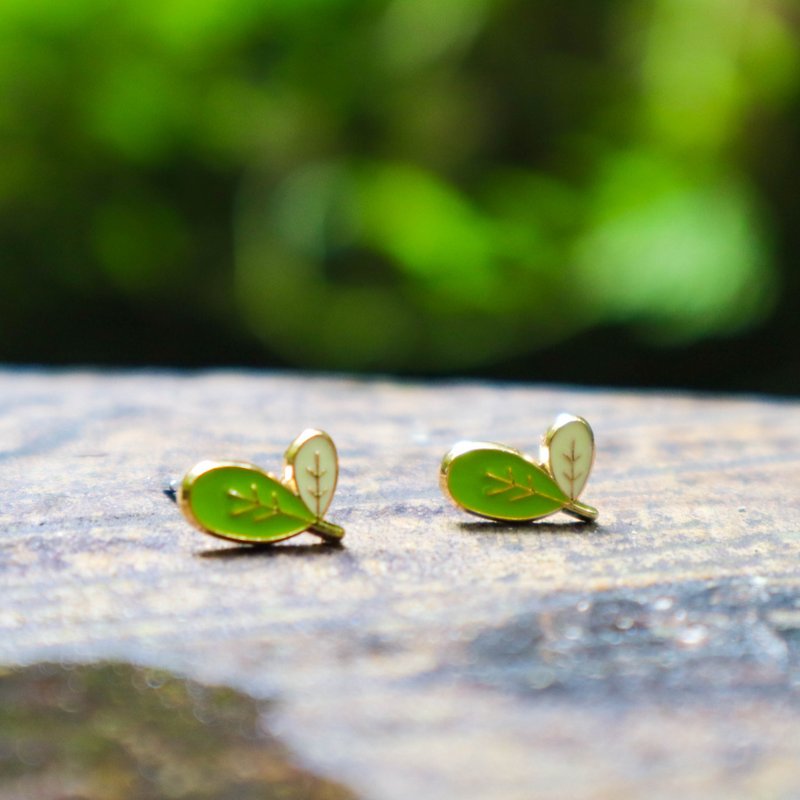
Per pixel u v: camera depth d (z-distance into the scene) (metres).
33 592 0.18
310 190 0.49
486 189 0.49
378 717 0.16
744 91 0.47
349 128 0.50
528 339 0.47
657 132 0.48
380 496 0.21
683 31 0.48
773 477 0.22
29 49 0.47
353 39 0.48
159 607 0.17
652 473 0.22
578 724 0.16
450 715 0.16
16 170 0.48
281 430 0.25
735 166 0.47
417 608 0.17
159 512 0.20
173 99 0.47
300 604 0.17
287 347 0.50
